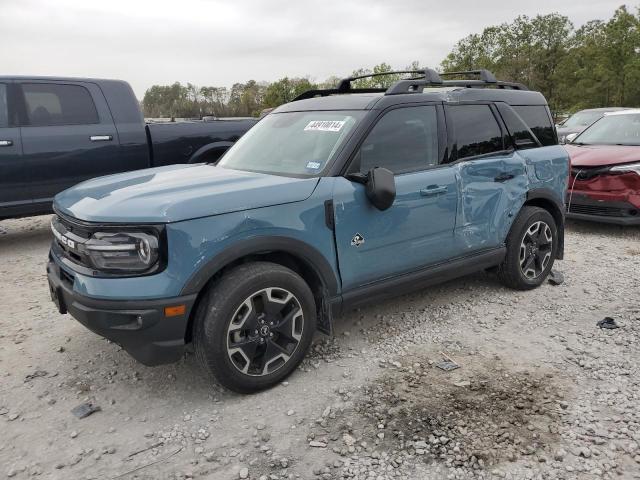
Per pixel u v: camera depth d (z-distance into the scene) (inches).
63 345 158.4
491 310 179.2
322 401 127.8
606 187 269.1
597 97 1638.8
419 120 159.3
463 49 2150.6
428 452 109.3
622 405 123.6
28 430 118.6
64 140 266.5
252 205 123.7
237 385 126.5
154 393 132.7
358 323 170.2
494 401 126.3
